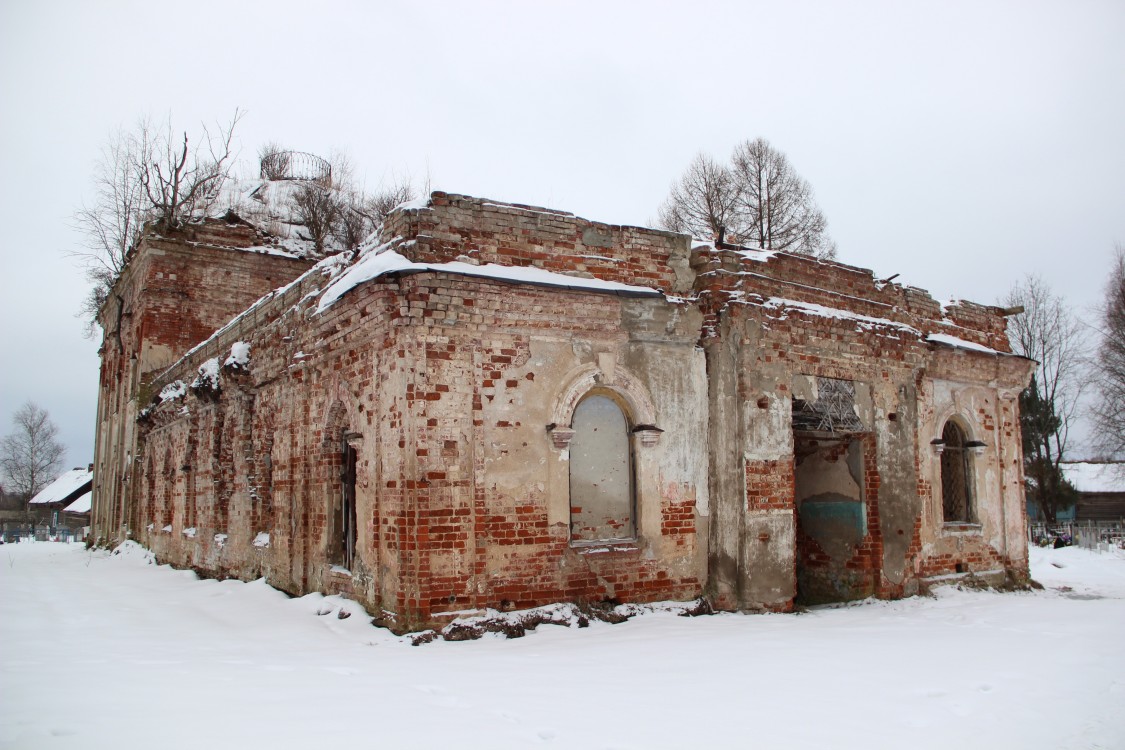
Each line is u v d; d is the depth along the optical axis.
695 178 33.72
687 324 11.23
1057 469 37.12
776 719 5.64
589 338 10.43
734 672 7.06
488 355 9.68
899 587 12.78
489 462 9.50
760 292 11.66
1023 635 9.37
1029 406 37.25
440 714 5.53
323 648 8.34
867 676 7.01
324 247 30.58
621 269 10.87
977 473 15.23
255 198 32.03
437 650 8.08
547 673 6.93
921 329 14.61
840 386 12.39
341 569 10.80
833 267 13.02
